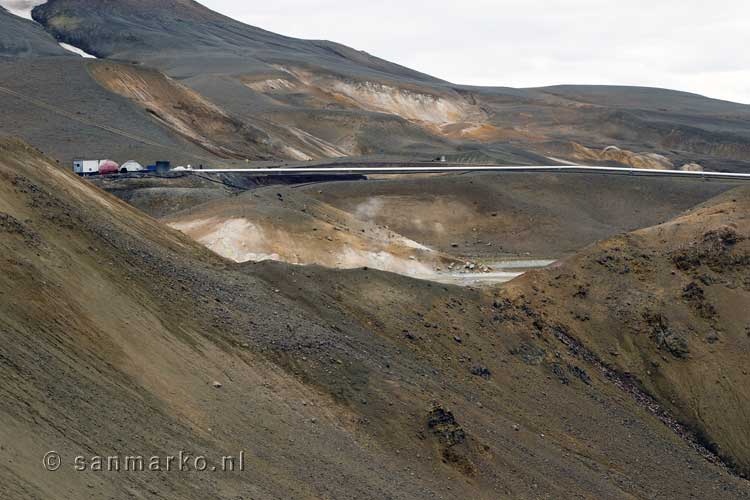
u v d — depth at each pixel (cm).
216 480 3525
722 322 7738
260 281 6034
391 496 4203
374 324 6259
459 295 7169
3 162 5194
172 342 4416
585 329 7538
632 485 5900
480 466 5022
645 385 7275
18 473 2792
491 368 6494
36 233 4397
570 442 6091
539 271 7975
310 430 4422
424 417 5097
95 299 4225
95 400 3516
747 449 6975
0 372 3234
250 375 4628
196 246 6372
